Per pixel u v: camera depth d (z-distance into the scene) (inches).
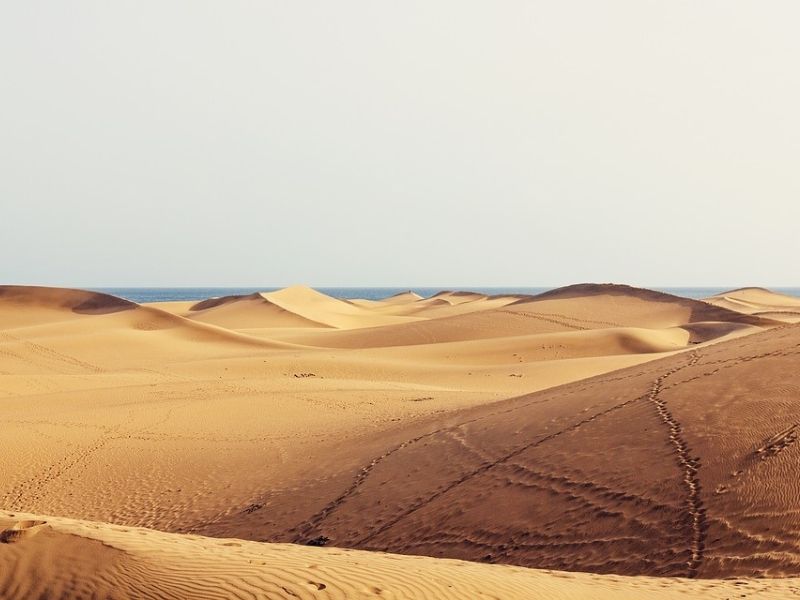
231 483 727.1
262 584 283.6
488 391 1331.2
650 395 644.1
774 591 323.0
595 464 525.0
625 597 310.5
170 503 690.8
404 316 4192.9
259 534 585.9
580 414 648.4
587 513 462.9
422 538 501.4
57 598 279.1
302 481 692.1
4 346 2039.9
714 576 370.0
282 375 1647.4
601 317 2775.6
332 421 983.0
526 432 645.9
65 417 1051.9
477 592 295.0
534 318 2733.8
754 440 483.5
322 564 314.3
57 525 354.6
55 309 2871.6
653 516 435.8
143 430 963.3
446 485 575.8
